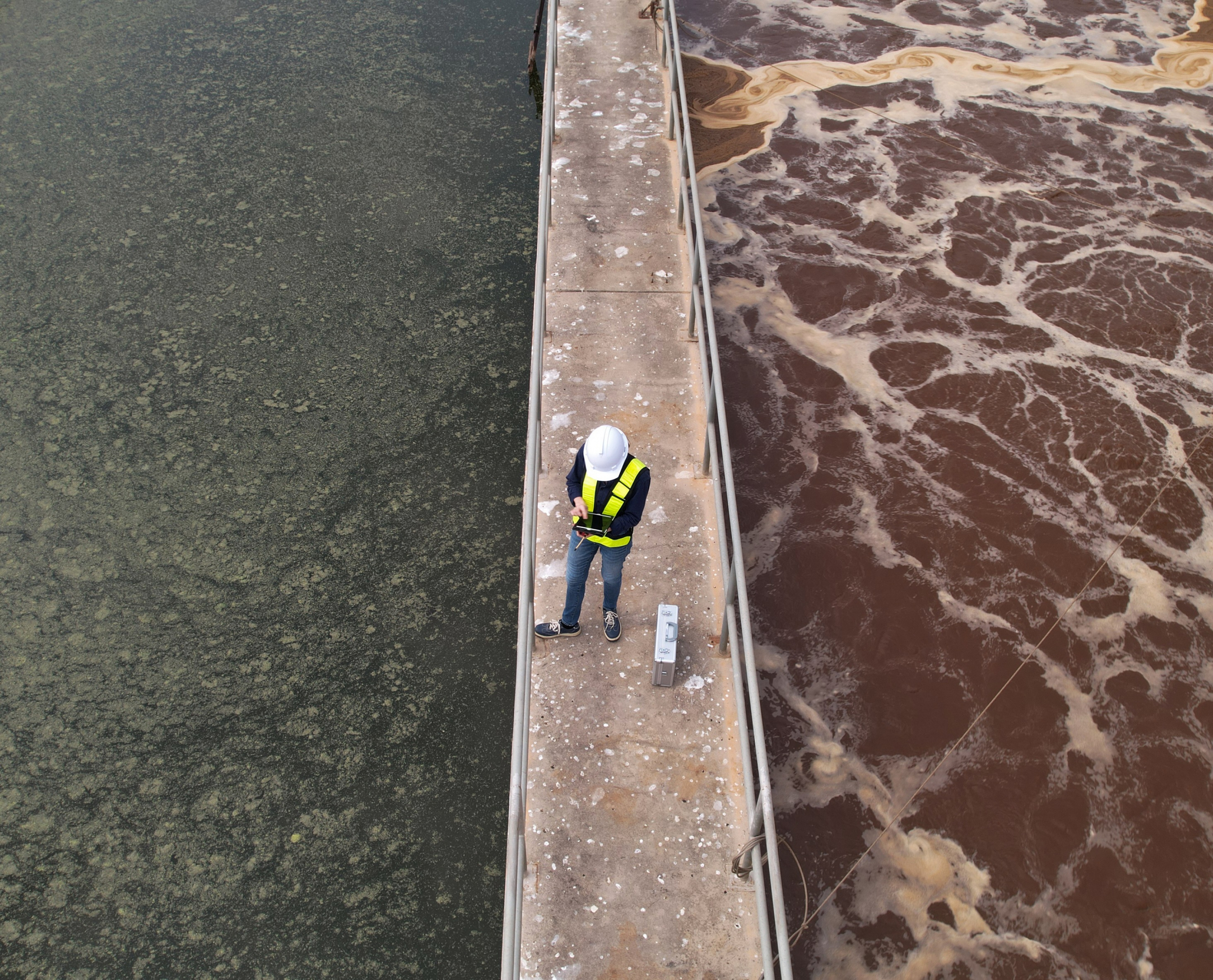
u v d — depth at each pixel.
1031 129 11.16
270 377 7.84
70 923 4.99
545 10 12.95
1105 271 9.20
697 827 4.26
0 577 6.50
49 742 5.68
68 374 7.89
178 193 9.75
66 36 12.22
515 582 6.49
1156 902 5.12
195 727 5.75
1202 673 6.16
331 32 12.41
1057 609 6.49
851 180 10.36
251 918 5.02
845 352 8.38
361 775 5.55
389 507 6.92
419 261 8.98
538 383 5.83
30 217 9.45
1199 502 7.16
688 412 6.29
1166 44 12.79
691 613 5.12
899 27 13.16
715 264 9.26
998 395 7.98
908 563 6.75
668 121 9.21
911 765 5.69
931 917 5.07
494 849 5.28
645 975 3.84
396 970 4.85
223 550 6.65
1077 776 5.63
